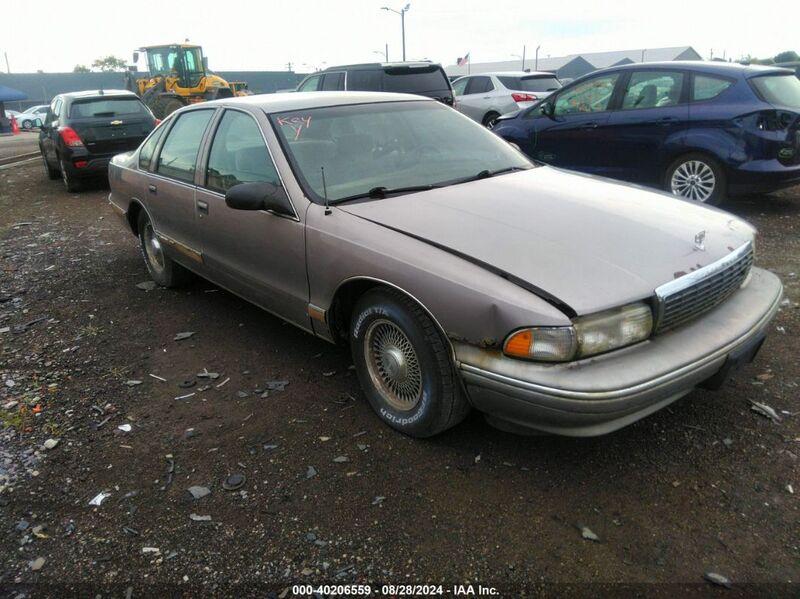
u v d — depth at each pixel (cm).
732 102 661
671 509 255
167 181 469
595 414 238
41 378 388
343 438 311
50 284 567
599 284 251
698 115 681
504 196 334
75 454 308
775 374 352
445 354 275
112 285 559
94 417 341
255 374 382
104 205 931
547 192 341
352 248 305
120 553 245
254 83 6762
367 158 372
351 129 387
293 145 363
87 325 469
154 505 270
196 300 514
